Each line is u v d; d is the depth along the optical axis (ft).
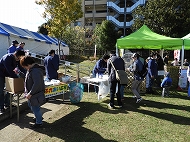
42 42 56.80
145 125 14.23
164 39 28.17
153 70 24.95
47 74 21.85
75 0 64.59
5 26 42.09
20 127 13.74
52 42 66.33
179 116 16.20
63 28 66.64
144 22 75.05
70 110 17.48
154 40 28.22
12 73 14.88
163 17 70.38
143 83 25.68
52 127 13.74
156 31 71.92
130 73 25.52
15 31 44.42
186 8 71.72
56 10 64.34
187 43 28.17
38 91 12.72
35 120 14.69
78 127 13.76
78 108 18.10
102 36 104.53
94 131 13.14
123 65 18.40
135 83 20.12
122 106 18.71
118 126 14.01
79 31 108.99
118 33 106.11
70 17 65.05
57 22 64.75
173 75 29.45
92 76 24.54
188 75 23.34
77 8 65.67
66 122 14.65
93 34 114.93
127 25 125.29
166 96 23.68
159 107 18.74
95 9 153.69
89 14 151.84
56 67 21.77
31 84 12.58
